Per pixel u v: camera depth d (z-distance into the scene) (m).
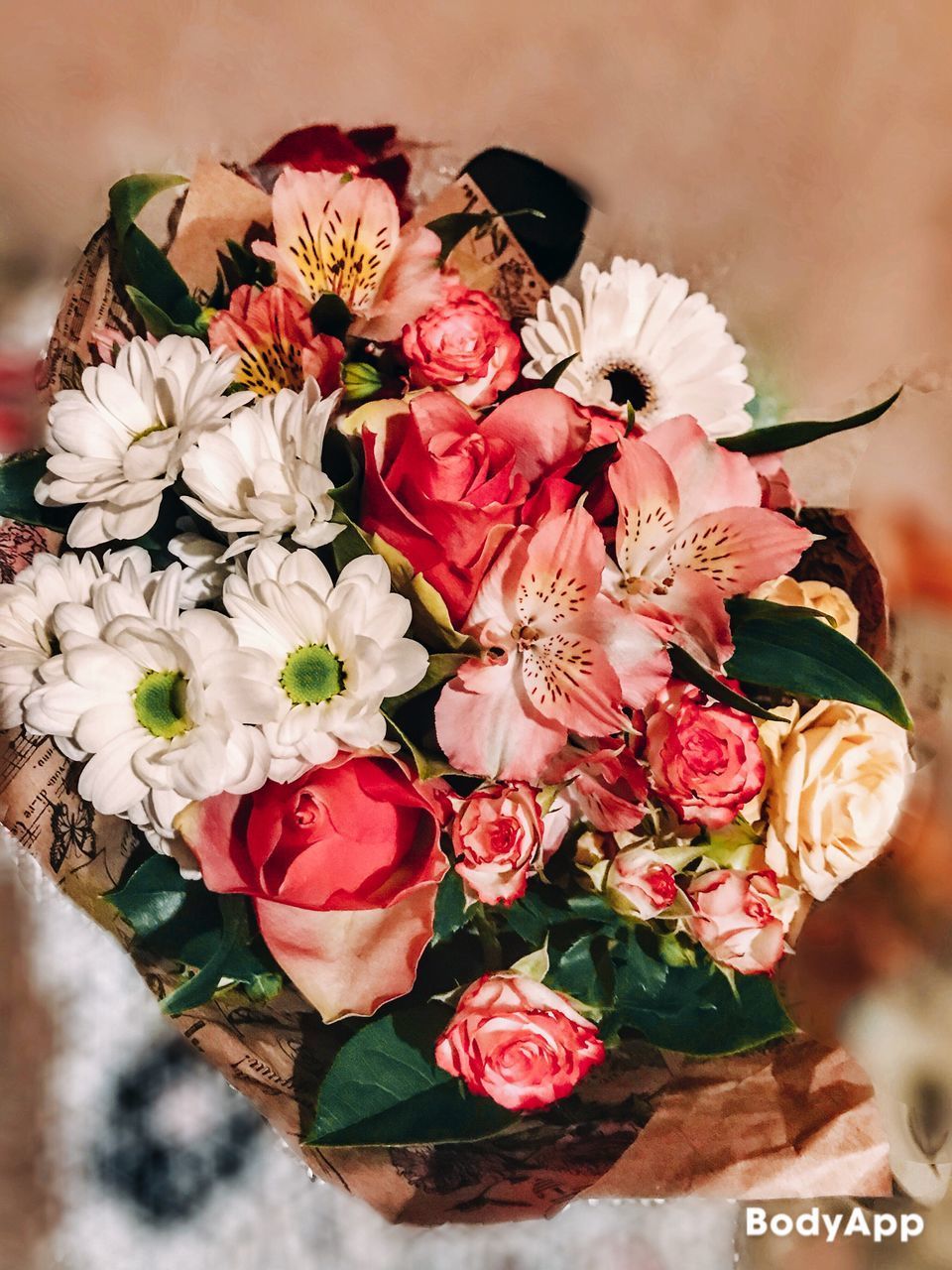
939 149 0.59
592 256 0.55
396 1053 0.49
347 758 0.46
